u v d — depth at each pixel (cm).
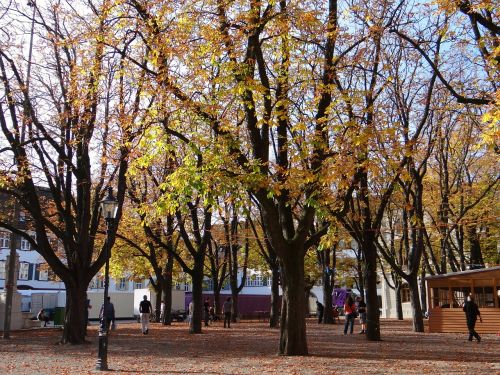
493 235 3309
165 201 1244
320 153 1338
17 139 1952
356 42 1675
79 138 1950
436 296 2733
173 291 4631
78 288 1983
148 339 2219
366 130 1234
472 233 3142
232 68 1241
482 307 2598
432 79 1856
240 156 1341
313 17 1328
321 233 1516
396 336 2314
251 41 1338
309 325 3412
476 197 2841
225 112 1392
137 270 3872
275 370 1197
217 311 4012
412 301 2622
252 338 2267
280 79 1400
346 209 1503
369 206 2120
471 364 1294
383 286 5834
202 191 1248
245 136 1630
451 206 2909
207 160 1284
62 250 3459
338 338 2186
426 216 3441
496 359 1407
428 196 2908
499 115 924
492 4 1088
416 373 1132
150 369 1272
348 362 1326
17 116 1967
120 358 1509
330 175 1227
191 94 1365
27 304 5231
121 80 1659
